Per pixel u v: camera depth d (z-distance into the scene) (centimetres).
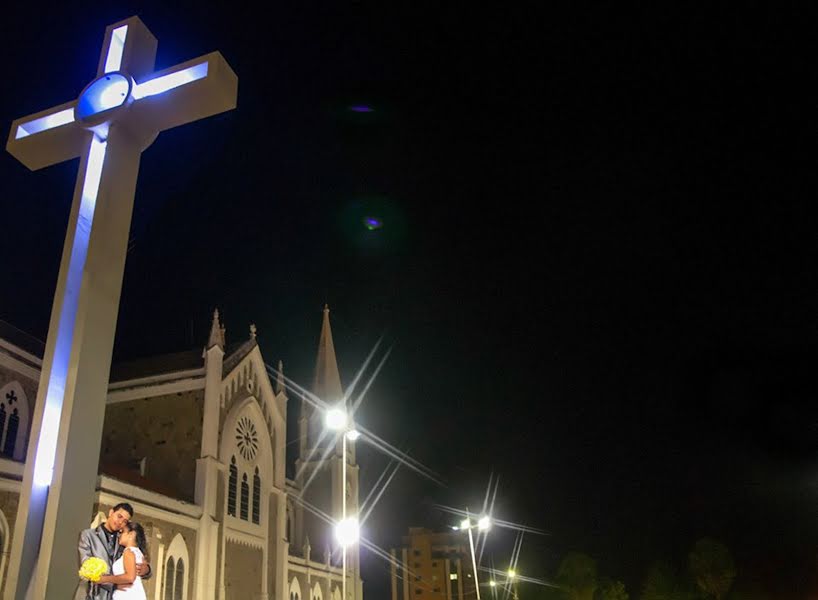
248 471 4438
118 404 4266
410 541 12175
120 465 4041
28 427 3284
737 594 7962
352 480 6456
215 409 4094
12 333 3659
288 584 4878
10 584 746
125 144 1008
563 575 8769
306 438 6525
